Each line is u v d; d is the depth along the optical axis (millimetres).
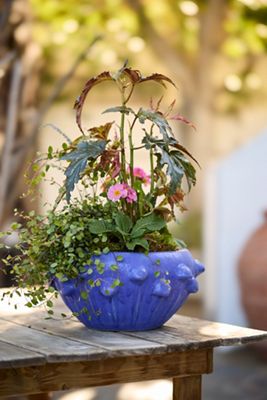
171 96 12148
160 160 2666
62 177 9383
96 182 2729
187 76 10805
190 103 10898
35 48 5551
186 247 2801
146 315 2594
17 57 5461
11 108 5305
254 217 7027
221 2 10156
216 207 7016
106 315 2592
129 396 5605
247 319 6664
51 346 2375
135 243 2598
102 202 2744
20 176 5465
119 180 2713
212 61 10578
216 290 7023
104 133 2742
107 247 2588
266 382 5965
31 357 2225
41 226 2701
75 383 2385
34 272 2635
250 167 7039
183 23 10758
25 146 5438
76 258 2566
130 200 2625
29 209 6273
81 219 2623
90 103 12117
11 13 5422
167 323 2754
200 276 9695
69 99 11156
